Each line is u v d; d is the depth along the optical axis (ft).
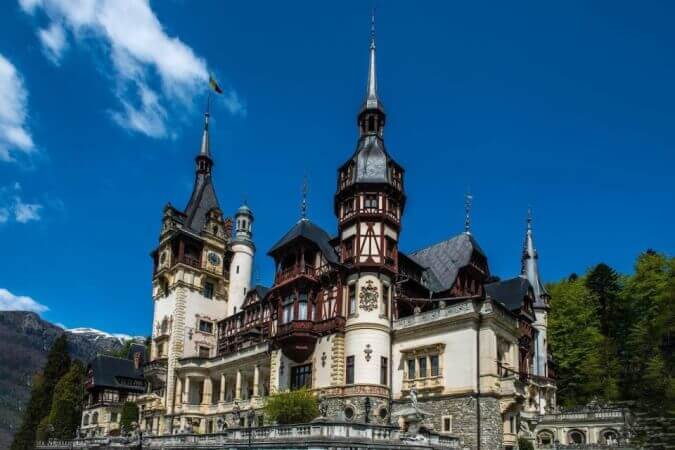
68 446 184.55
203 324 228.02
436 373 137.18
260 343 181.16
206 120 268.41
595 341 226.58
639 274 236.02
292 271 164.66
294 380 160.04
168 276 232.32
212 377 204.64
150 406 218.38
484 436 123.54
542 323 198.18
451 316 135.95
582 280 265.54
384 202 155.02
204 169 258.78
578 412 166.91
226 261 245.65
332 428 88.33
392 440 90.89
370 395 139.33
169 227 237.86
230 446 103.55
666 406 128.77
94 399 268.21
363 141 165.68
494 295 172.76
